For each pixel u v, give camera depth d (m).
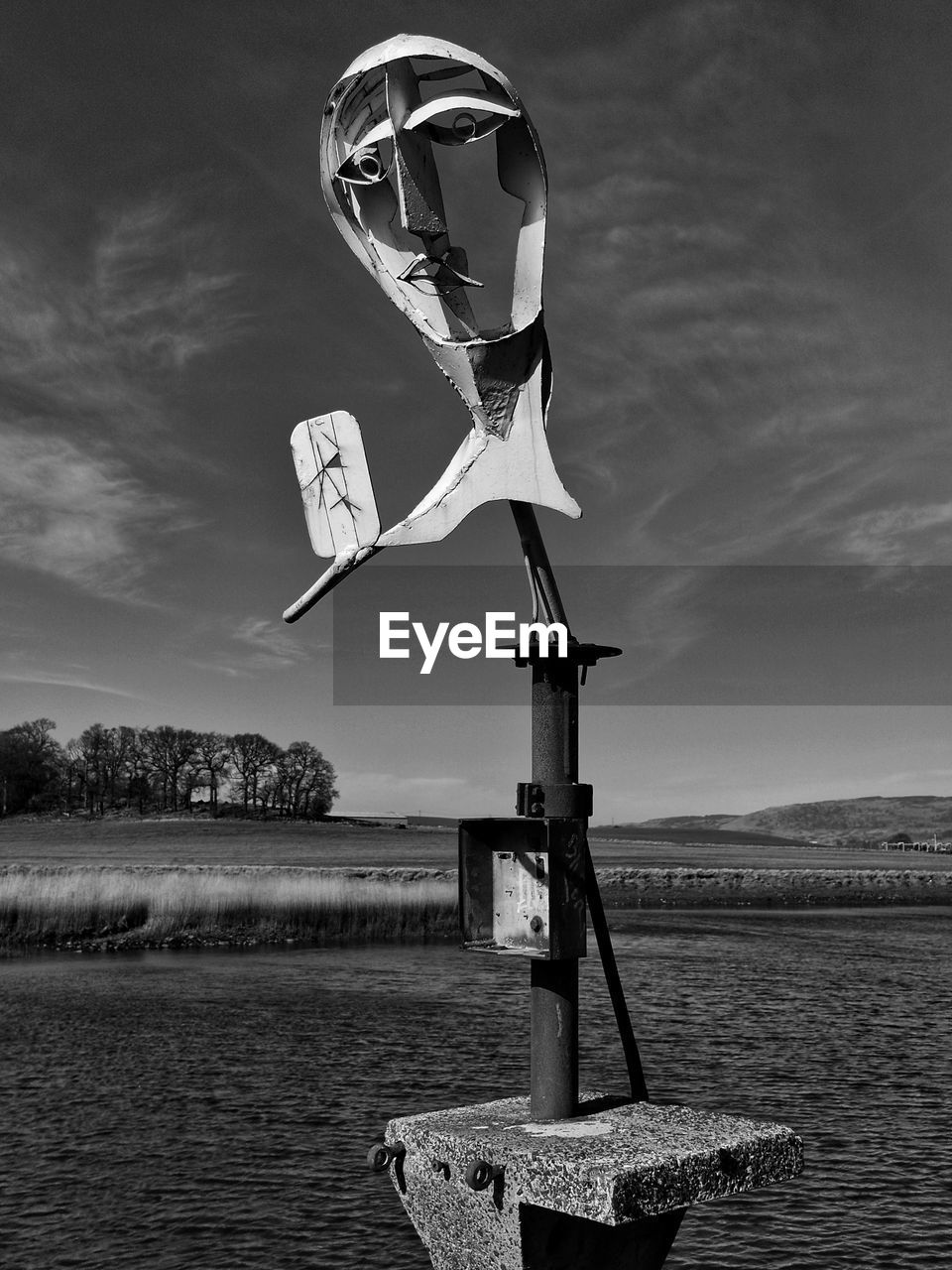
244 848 95.69
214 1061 17.28
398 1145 3.02
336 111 3.27
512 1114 3.13
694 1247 9.77
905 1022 20.53
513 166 3.25
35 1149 12.62
